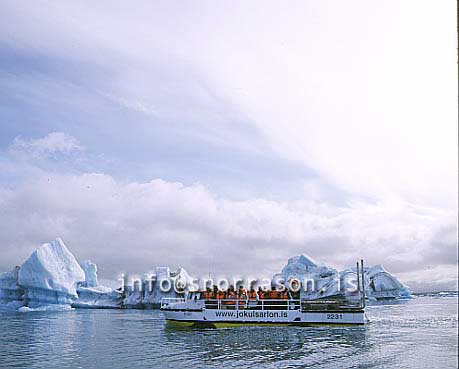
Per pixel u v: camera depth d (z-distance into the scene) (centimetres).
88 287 5991
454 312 4250
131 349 2333
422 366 1819
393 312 4406
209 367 1850
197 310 3316
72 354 2220
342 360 1947
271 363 1908
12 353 2275
